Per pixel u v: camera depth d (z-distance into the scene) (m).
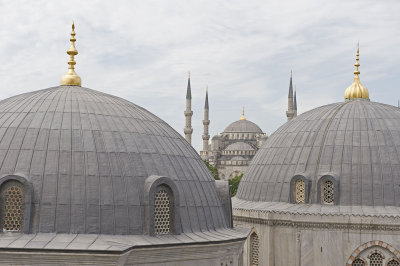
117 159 24.97
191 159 28.44
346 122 36.91
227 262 26.70
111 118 26.80
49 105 26.67
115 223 23.69
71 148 24.66
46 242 22.33
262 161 39.53
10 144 24.62
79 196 23.62
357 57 41.28
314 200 35.09
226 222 28.84
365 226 33.12
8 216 23.30
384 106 38.72
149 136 27.06
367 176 34.25
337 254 33.47
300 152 37.03
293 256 34.59
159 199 24.86
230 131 175.50
